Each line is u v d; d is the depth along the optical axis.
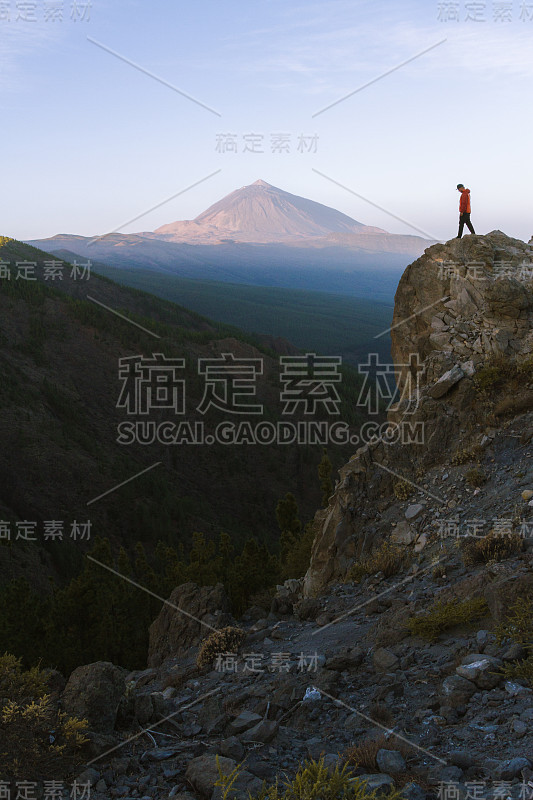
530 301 16.05
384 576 13.05
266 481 109.00
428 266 17.80
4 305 145.12
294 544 28.41
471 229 18.39
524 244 18.27
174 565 25.53
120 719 6.99
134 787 5.62
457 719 6.47
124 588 26.20
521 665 7.08
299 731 7.07
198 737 6.95
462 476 14.15
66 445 102.12
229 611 14.66
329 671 8.50
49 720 6.11
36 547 64.88
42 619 21.50
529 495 12.36
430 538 13.23
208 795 5.34
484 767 5.36
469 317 16.73
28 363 129.75
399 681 7.77
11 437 97.50
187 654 12.75
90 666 6.84
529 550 10.91
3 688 6.77
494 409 14.91
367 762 5.75
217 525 93.75
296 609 13.90
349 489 15.30
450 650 8.26
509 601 8.36
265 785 5.28
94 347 141.75
